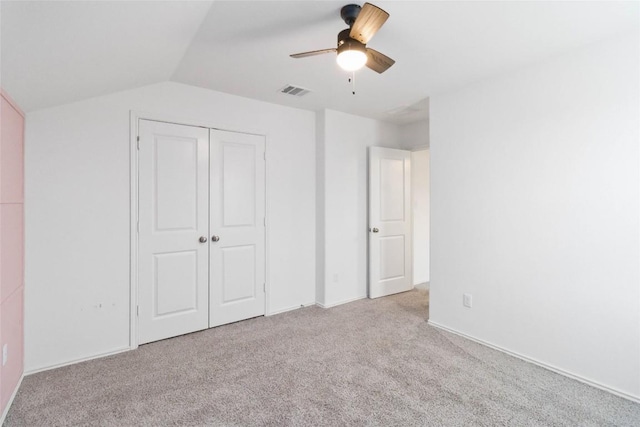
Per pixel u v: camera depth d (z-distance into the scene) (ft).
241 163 10.69
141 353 8.45
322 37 6.84
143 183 8.92
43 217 7.54
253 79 9.16
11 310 6.44
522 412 6.01
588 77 7.02
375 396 6.51
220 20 6.15
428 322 10.55
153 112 9.02
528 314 8.05
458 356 8.25
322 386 6.87
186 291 9.67
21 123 7.06
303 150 12.17
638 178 6.40
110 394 6.59
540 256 7.84
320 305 12.32
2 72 5.25
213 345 8.90
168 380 7.11
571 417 5.88
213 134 10.11
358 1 5.57
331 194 12.27
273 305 11.50
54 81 6.33
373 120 13.56
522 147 8.14
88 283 8.13
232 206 10.53
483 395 6.55
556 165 7.54
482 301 9.03
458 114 9.62
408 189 14.35
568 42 6.92
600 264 6.89
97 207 8.24
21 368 7.09
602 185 6.86
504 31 6.48
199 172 9.85
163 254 9.27
